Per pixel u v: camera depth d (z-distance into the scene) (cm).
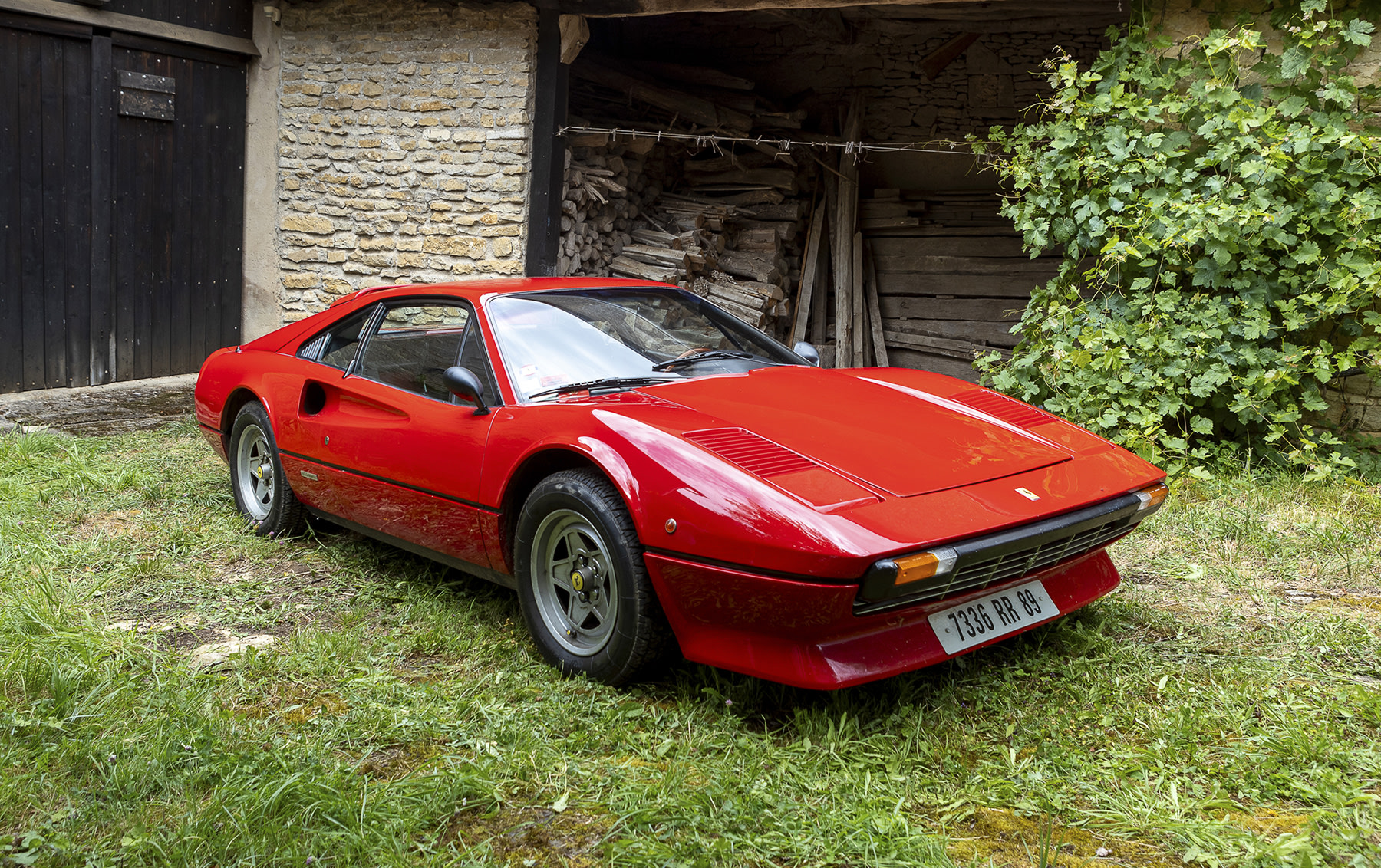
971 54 1042
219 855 188
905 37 1062
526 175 741
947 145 1069
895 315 1048
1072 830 197
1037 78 1029
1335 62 486
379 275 799
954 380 347
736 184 1017
